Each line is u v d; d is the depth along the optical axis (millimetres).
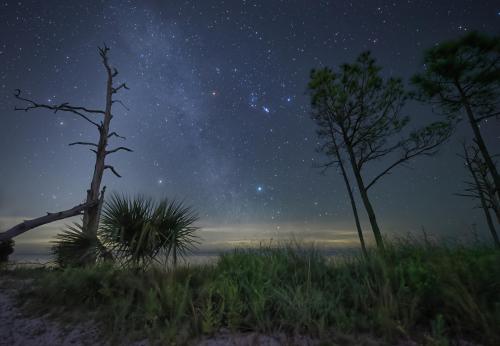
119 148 12109
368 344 3418
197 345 3619
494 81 12383
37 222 9383
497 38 12070
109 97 12477
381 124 12992
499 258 4504
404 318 3730
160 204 7395
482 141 12227
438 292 4082
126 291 5117
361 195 12898
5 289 5820
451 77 12836
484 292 3992
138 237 6844
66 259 7258
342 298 4453
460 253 5344
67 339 4051
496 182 11586
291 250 6355
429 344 3330
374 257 5324
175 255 6777
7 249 8891
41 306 4969
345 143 13508
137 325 4207
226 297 4441
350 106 13289
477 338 3461
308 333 3732
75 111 11656
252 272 5242
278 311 4156
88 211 10602
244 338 3719
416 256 5570
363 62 13117
